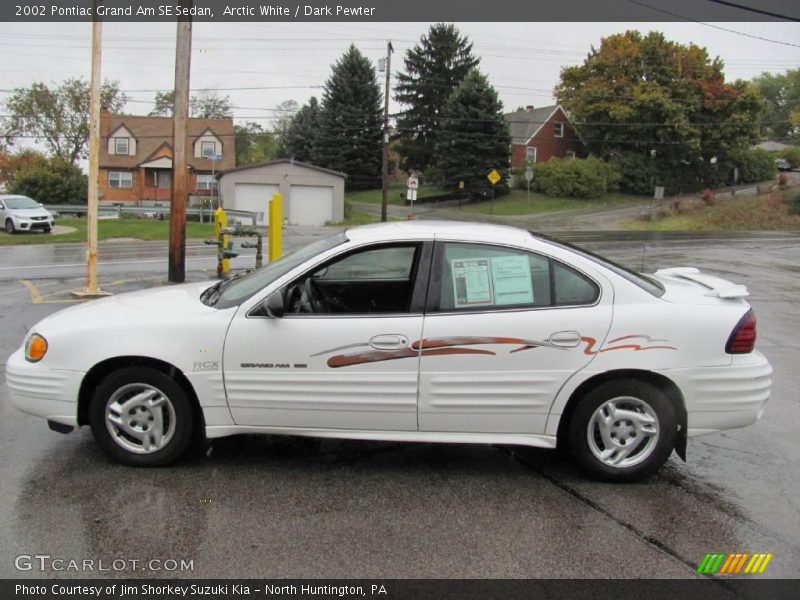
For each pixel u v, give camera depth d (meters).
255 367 4.13
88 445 4.66
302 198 43.31
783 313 10.97
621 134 55.97
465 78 53.03
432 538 3.50
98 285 12.30
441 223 4.55
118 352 4.13
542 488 4.14
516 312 4.09
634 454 4.20
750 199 50.38
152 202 49.78
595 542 3.49
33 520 3.60
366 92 61.81
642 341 4.07
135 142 52.12
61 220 34.03
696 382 4.10
